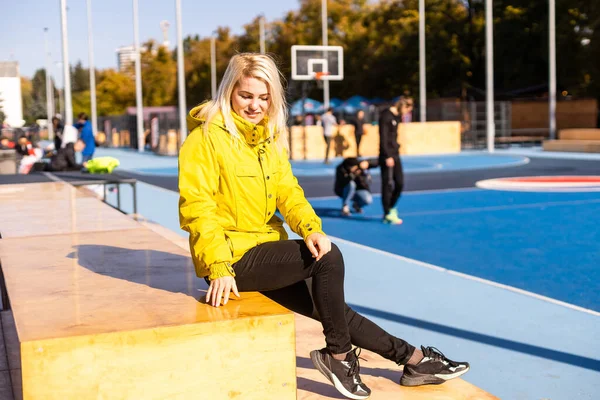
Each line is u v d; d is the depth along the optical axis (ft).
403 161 88.94
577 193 47.62
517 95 164.35
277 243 10.03
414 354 11.32
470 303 19.13
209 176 9.63
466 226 33.78
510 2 160.35
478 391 11.48
